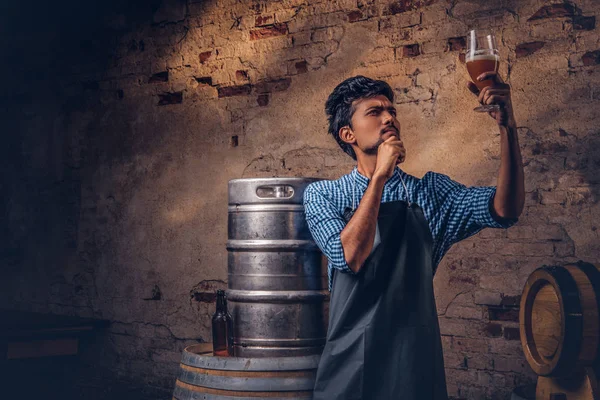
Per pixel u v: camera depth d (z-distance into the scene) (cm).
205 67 398
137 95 427
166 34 415
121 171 432
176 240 404
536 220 291
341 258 164
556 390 233
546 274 231
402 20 329
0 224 496
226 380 205
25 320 425
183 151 404
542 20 293
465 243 308
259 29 378
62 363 448
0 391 416
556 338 231
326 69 352
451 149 313
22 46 486
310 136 356
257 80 377
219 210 388
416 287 166
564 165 286
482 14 307
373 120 178
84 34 454
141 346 417
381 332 165
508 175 160
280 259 215
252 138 377
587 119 282
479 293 303
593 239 279
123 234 429
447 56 316
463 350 307
